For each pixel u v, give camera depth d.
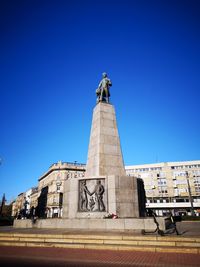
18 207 103.94
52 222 13.46
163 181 57.22
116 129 17.17
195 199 53.69
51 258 7.01
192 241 8.47
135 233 10.16
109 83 18.88
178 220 30.83
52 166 61.81
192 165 56.50
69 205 14.43
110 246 8.44
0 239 10.02
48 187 61.47
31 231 11.40
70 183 14.93
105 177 14.02
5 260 6.81
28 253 7.71
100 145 15.99
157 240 8.77
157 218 11.59
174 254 7.47
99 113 17.22
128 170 60.53
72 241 9.22
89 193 13.88
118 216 12.92
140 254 7.50
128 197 13.58
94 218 13.10
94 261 6.61
